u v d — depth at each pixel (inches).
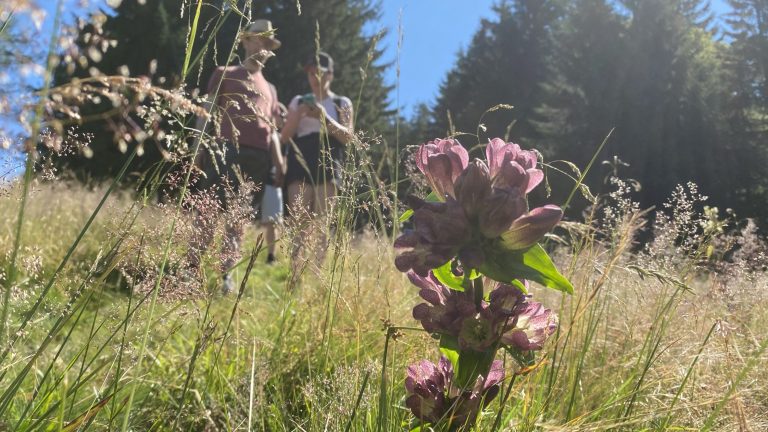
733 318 104.7
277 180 198.8
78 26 30.3
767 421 73.9
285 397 89.7
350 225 91.0
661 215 104.3
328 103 211.9
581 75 1211.9
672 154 1083.3
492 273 48.8
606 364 87.3
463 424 55.9
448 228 46.7
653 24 1182.3
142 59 760.3
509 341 53.3
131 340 69.9
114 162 688.4
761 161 1083.3
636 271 75.2
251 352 97.4
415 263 48.3
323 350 94.1
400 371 88.0
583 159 1135.0
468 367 53.7
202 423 79.5
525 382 80.9
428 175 53.4
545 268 49.6
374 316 107.6
